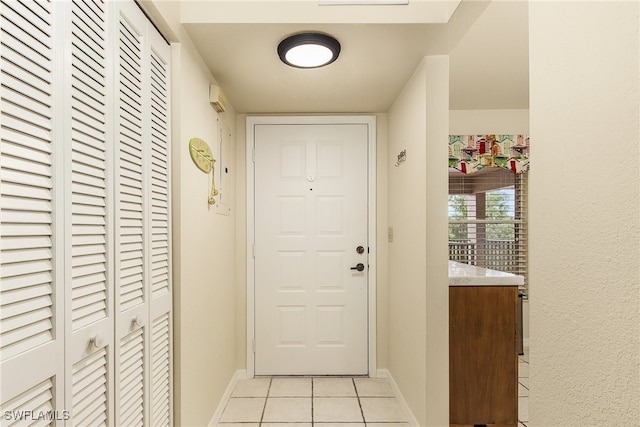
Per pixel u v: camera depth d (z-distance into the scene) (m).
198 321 1.85
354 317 2.89
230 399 2.50
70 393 0.90
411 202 2.21
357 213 2.90
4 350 0.71
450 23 1.61
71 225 0.91
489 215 3.50
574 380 0.81
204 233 1.95
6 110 0.72
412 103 2.18
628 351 0.67
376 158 2.90
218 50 1.85
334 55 1.82
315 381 2.80
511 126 3.42
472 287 2.01
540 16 0.92
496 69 2.54
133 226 1.24
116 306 1.12
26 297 0.76
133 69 1.26
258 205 2.90
